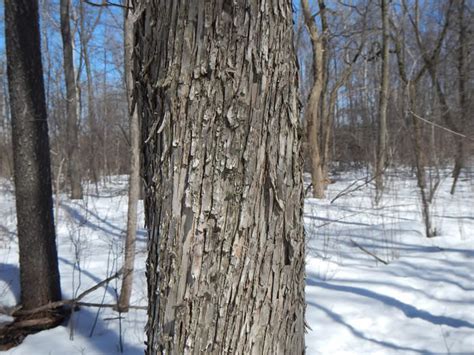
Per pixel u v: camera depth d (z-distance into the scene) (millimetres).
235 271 1287
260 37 1274
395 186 11750
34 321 3723
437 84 10562
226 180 1273
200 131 1271
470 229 7371
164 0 1299
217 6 1248
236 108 1260
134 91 1458
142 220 7773
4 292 4348
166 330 1325
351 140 18234
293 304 1415
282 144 1343
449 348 3234
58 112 14008
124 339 3463
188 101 1271
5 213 8133
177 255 1297
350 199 10922
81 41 16766
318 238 6902
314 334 3508
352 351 3254
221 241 1280
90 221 8320
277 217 1336
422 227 7574
